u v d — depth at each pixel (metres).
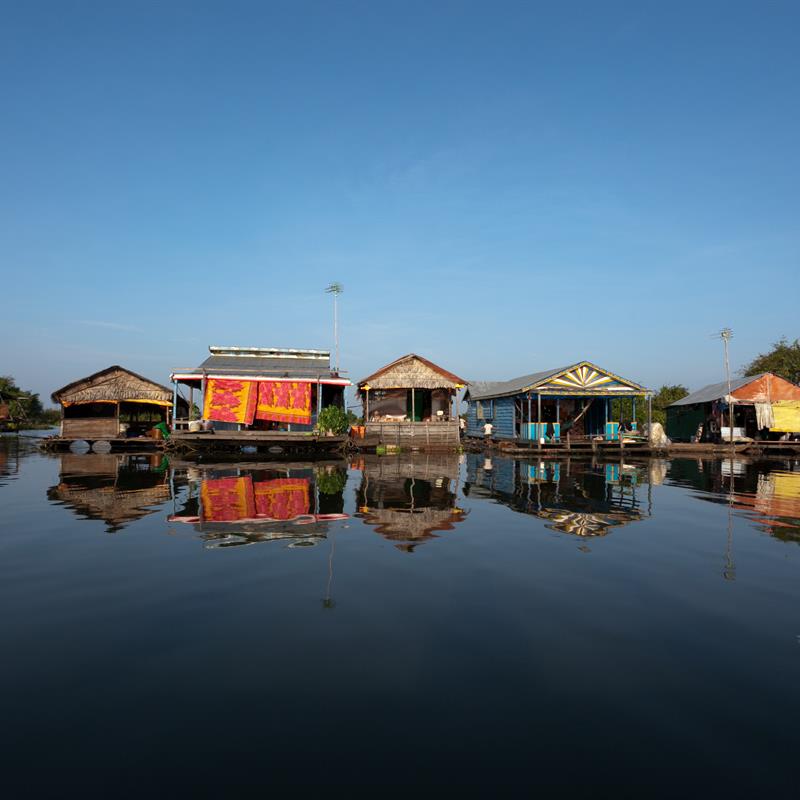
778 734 2.98
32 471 16.69
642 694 3.39
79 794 2.48
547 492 12.55
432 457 24.98
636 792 2.52
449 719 3.11
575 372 30.39
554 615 4.70
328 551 6.77
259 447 27.78
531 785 2.57
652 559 6.54
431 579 5.67
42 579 5.61
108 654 3.91
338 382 28.14
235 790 2.52
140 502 10.45
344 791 2.51
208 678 3.56
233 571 5.89
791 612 4.80
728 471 18.69
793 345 46.50
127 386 30.97
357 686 3.47
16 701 3.28
